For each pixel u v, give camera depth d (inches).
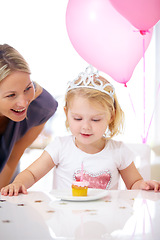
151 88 123.9
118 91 126.5
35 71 125.6
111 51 71.2
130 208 28.1
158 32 121.6
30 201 31.1
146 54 125.2
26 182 45.3
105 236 19.6
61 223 22.5
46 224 22.2
